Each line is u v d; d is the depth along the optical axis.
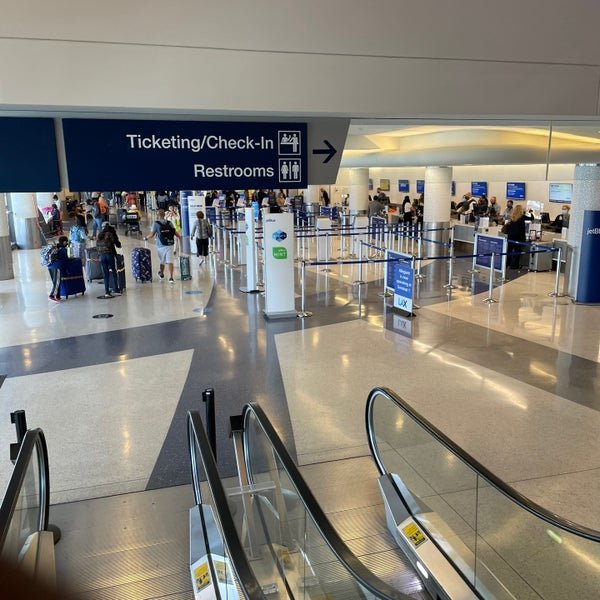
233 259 17.75
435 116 4.96
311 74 4.48
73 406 6.83
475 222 19.81
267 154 4.91
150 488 5.11
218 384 7.45
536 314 10.86
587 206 11.41
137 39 4.13
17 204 19.62
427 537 4.12
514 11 4.76
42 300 12.28
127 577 4.00
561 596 3.60
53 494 5.01
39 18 3.96
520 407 6.66
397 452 5.00
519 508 4.39
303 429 6.18
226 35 4.27
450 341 9.19
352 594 3.79
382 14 4.52
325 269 15.94
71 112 4.45
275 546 4.32
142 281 14.20
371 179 32.78
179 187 4.77
